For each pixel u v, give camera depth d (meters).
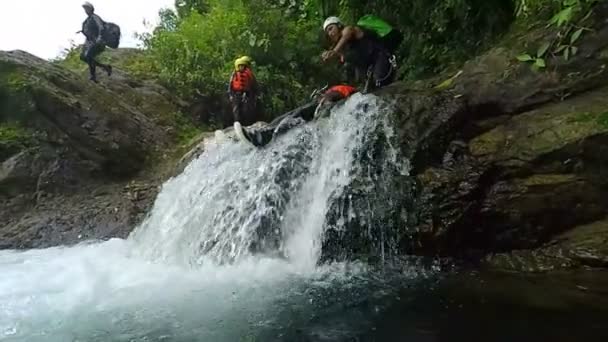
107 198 9.02
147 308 4.65
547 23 6.14
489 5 7.78
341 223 5.86
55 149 9.42
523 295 4.45
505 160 5.40
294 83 14.53
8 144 9.05
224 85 13.91
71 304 4.81
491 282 4.86
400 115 6.05
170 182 7.91
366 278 5.27
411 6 9.13
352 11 9.82
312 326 4.09
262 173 6.57
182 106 13.34
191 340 3.93
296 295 4.84
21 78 9.66
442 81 6.68
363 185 5.90
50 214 8.50
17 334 4.14
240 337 3.95
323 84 15.15
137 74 13.91
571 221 5.14
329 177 6.19
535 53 5.86
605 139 4.90
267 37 14.61
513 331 3.72
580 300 4.24
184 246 6.61
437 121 5.85
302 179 6.40
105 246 7.25
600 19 5.62
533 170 5.26
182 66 13.90
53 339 4.04
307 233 6.06
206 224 6.63
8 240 7.78
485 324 3.89
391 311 4.31
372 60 7.83
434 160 5.80
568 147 5.05
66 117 9.79
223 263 6.08
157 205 7.68
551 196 5.14
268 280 5.34
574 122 5.15
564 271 4.94
